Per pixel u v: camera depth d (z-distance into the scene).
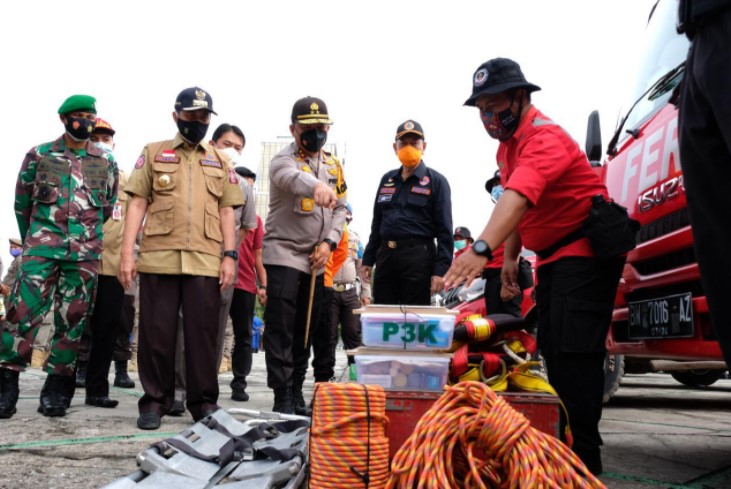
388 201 4.92
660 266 3.09
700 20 1.47
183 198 3.72
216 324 3.80
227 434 2.61
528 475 1.54
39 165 4.02
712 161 1.50
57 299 4.05
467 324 2.28
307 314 4.33
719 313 1.56
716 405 6.13
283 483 2.03
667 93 3.49
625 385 9.45
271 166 4.16
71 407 4.44
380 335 2.14
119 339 6.18
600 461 2.60
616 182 3.62
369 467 1.78
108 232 4.64
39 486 2.23
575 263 2.56
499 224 2.22
